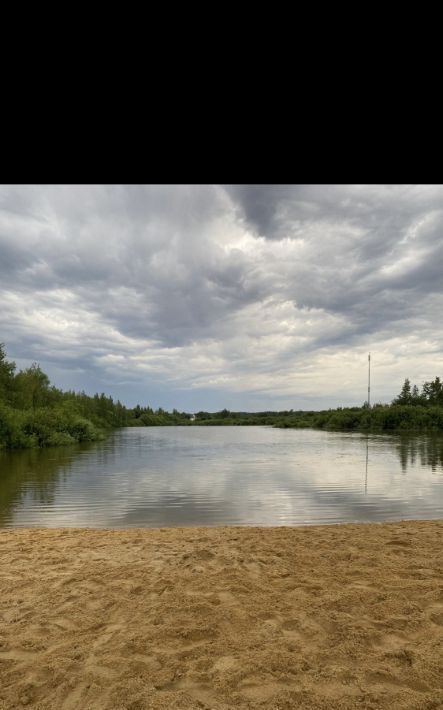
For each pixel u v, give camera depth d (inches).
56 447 1269.7
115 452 1071.6
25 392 1679.4
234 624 136.3
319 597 156.3
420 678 106.0
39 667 113.0
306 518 351.9
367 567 190.1
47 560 207.9
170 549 226.5
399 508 387.5
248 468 695.1
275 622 137.4
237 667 112.0
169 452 1063.0
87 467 736.3
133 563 201.0
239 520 345.1
